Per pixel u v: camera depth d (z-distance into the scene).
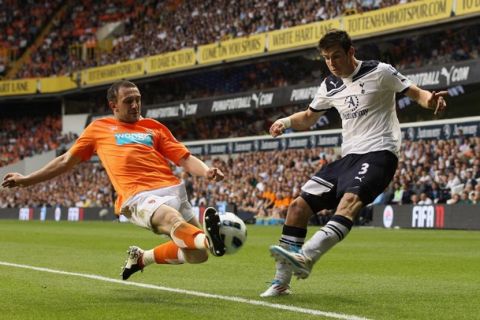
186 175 47.09
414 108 41.31
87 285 9.55
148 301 7.88
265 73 49.19
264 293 8.27
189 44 51.50
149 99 57.47
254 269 12.06
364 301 7.89
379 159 7.71
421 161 33.59
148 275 10.96
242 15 48.53
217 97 48.72
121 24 59.88
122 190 8.02
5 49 64.06
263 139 45.47
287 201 37.59
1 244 19.53
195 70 49.34
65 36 62.62
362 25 38.69
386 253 16.11
